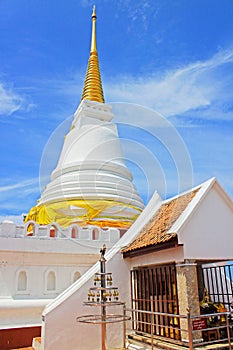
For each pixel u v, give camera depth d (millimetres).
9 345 11156
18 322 11656
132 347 10391
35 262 12844
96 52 28453
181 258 9516
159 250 10281
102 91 26562
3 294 12062
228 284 14320
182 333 9086
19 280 12523
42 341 10203
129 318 9406
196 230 9781
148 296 10945
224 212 10469
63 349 10172
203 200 10227
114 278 11914
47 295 12641
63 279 13141
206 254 9688
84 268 13586
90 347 10578
